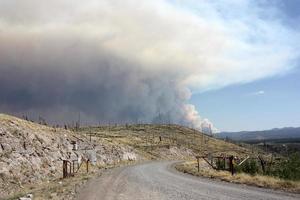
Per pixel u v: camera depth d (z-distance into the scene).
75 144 69.12
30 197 20.80
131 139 173.25
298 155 29.59
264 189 20.73
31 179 42.88
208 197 17.67
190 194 19.23
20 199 19.98
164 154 139.50
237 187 22.38
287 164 29.06
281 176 28.41
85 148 74.62
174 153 147.00
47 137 61.78
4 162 42.53
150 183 26.97
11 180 39.69
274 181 23.09
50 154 55.09
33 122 70.44
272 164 33.34
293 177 27.66
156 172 42.03
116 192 21.59
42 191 24.67
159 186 24.38
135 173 40.22
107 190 22.92
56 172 50.47
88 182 30.00
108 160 83.62
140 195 19.58
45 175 46.97
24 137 52.91
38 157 50.47
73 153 64.94
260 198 16.66
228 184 24.77
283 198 16.45
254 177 25.92
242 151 182.62
